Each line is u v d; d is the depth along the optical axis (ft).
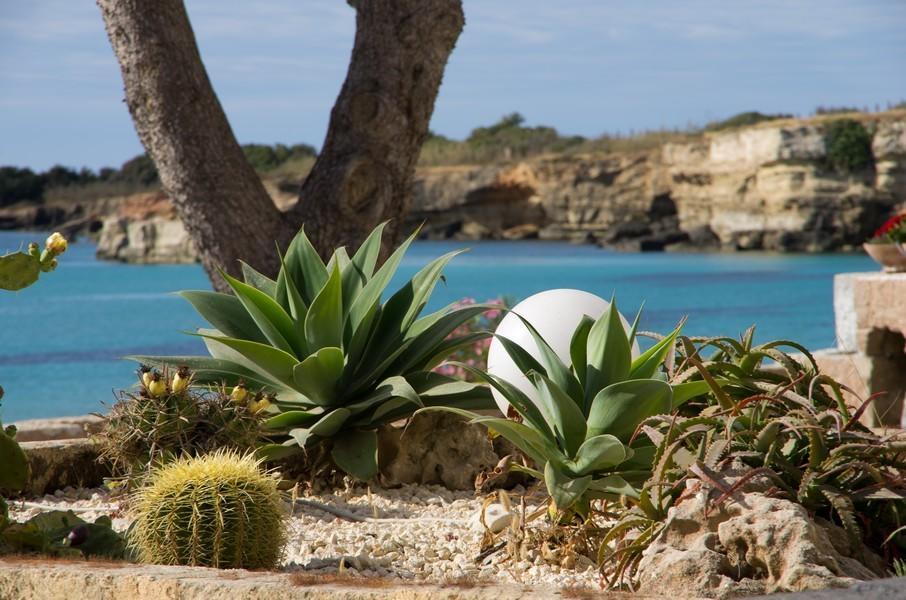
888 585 7.58
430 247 251.19
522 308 16.39
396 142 23.66
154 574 8.79
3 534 11.37
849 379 30.25
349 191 23.09
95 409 60.64
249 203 22.65
